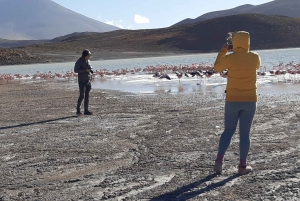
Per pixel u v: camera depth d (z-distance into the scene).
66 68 48.38
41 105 15.55
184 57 63.75
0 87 25.95
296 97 14.40
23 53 69.56
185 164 6.70
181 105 13.69
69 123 11.20
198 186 5.64
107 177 6.25
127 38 107.50
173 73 31.03
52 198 5.45
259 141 8.05
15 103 16.58
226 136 6.11
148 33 112.12
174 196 5.32
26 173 6.66
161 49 86.94
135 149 7.90
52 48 92.69
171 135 8.98
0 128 10.89
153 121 10.86
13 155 7.86
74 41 114.12
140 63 51.12
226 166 6.48
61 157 7.55
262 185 5.57
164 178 6.07
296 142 7.84
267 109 11.91
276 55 52.25
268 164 6.50
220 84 20.97
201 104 13.67
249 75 5.93
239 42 6.01
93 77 29.69
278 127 9.29
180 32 99.44
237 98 5.96
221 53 6.22
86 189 5.75
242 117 6.06
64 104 15.54
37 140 9.11
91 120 11.55
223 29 93.62
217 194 5.32
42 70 46.56
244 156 6.04
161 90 19.31
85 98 12.69
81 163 7.10
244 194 5.27
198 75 24.14
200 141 8.25
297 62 38.00
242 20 96.31
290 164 6.44
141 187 5.73
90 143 8.59
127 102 15.23
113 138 8.99
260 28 91.75
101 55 75.38
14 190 5.86
